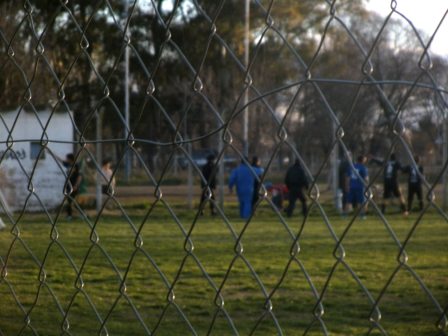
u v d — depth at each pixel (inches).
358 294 997.8
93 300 946.7
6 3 1234.6
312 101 645.9
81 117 1841.8
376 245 1577.3
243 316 877.2
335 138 323.3
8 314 834.2
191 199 2605.8
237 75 1501.0
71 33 858.1
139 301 960.9
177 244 1605.6
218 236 1781.5
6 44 478.6
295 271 1195.9
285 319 856.9
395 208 2571.4
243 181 2319.1
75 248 1428.4
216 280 1114.1
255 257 1387.8
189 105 379.6
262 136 2358.5
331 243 1610.5
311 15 1390.3
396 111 300.8
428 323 821.2
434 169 877.2
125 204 2623.0
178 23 748.6
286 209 2365.9
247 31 1024.9
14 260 1216.2
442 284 1052.5
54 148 2032.5
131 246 1534.2
